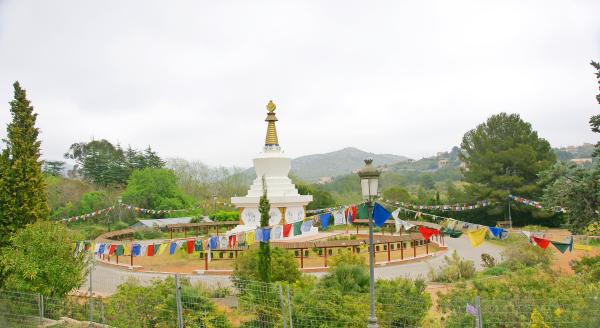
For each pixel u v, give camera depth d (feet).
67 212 232.94
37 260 72.28
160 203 246.68
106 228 218.18
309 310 56.90
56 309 68.39
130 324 61.67
